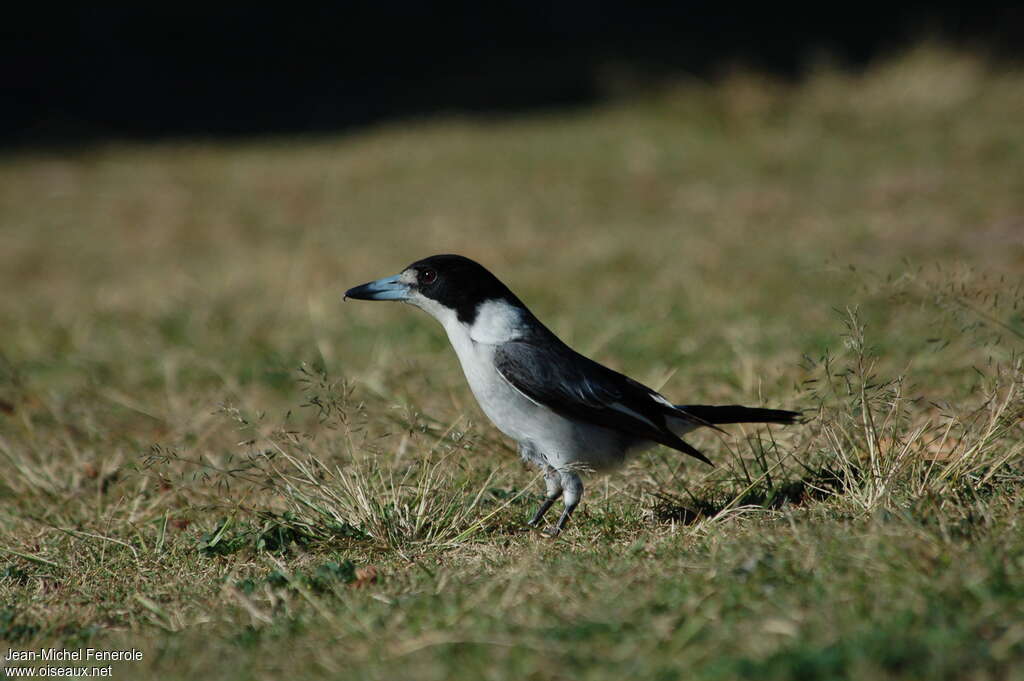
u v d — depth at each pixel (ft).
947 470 24.48
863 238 57.52
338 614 20.01
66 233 76.38
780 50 121.90
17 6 126.72
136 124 112.47
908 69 95.50
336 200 80.23
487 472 29.86
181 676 17.87
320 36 135.13
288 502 27.99
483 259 59.98
